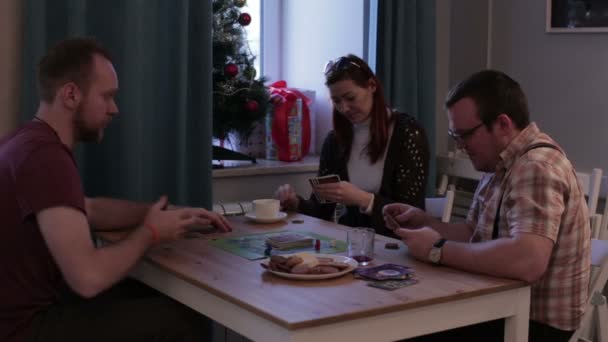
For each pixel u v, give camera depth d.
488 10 3.72
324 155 2.94
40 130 1.85
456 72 3.88
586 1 3.29
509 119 1.90
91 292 1.72
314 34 3.72
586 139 3.37
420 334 1.63
